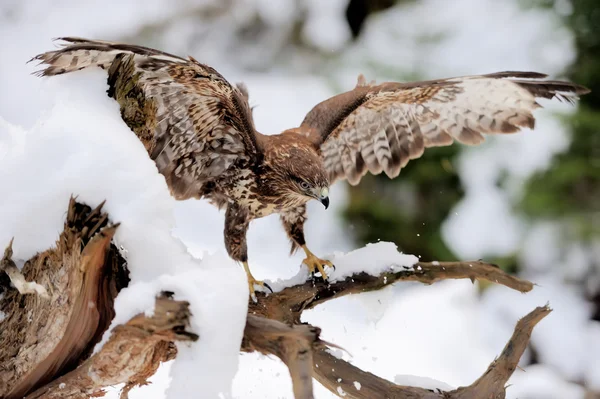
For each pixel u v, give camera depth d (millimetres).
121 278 6137
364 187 18922
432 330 15234
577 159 18469
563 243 18516
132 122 7203
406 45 20688
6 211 6281
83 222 5891
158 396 8555
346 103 10367
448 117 10500
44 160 6254
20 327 6664
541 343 17953
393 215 18766
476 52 20203
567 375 17453
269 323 5867
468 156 18906
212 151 9453
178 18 21688
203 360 5492
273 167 9680
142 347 5848
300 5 21375
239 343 5578
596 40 19641
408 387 7801
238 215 9953
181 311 5465
